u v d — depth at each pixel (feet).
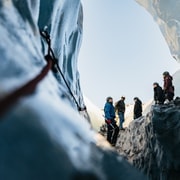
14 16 9.52
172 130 29.04
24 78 6.09
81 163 5.20
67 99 8.57
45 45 15.40
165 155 29.32
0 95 4.57
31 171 4.27
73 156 5.17
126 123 82.79
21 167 4.23
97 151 6.16
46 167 4.49
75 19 35.86
